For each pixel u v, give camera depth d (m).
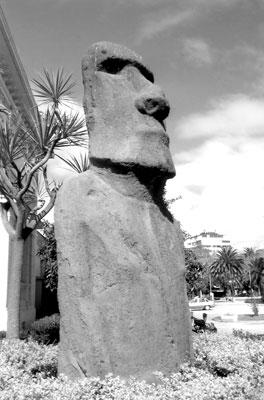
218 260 54.09
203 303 35.72
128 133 4.04
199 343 4.97
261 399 3.28
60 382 3.43
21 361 4.54
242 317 25.23
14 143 6.94
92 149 4.08
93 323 3.62
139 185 4.03
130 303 3.62
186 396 3.08
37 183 8.45
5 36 11.85
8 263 11.15
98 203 3.86
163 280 3.86
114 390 3.16
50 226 13.12
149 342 3.62
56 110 6.97
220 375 4.03
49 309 19.05
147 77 4.55
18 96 12.89
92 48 4.27
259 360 4.19
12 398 3.10
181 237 4.43
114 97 4.14
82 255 3.78
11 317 6.93
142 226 3.92
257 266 48.56
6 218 7.43
